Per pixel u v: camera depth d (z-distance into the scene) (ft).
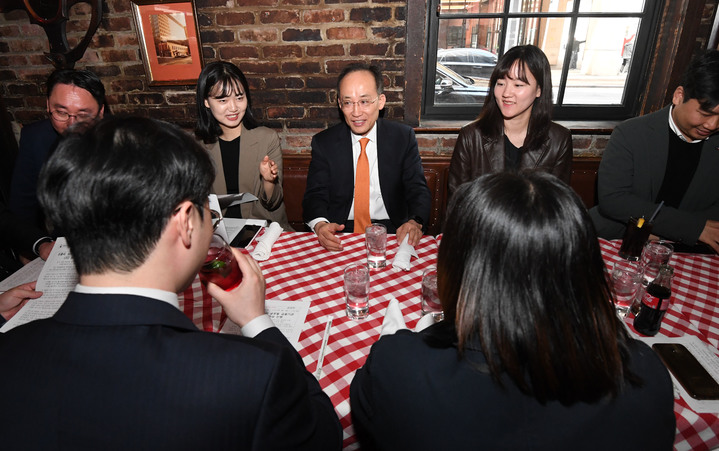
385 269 4.33
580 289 1.56
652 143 5.43
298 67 7.66
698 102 4.57
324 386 2.89
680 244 5.56
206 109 6.31
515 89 5.64
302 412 1.76
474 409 1.59
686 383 2.77
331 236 4.72
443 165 8.13
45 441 1.45
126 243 1.63
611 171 5.69
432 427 1.62
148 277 1.73
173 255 1.79
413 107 7.89
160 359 1.55
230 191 6.78
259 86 7.86
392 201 6.55
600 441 1.52
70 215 1.57
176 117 8.23
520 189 1.63
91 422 1.46
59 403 1.47
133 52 7.69
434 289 3.44
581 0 7.45
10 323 3.46
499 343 1.58
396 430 1.73
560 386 1.54
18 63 7.85
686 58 7.20
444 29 7.81
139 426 1.46
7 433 1.45
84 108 5.37
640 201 5.38
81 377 1.50
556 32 7.73
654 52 7.66
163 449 1.46
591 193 8.05
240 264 2.46
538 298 1.55
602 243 4.77
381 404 1.80
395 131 6.47
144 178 1.59
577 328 1.56
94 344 1.56
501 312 1.58
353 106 5.72
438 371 1.70
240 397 1.54
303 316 3.58
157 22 7.41
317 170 6.43
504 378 1.61
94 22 7.30
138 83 7.95
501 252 1.58
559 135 6.06
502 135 6.19
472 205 1.70
